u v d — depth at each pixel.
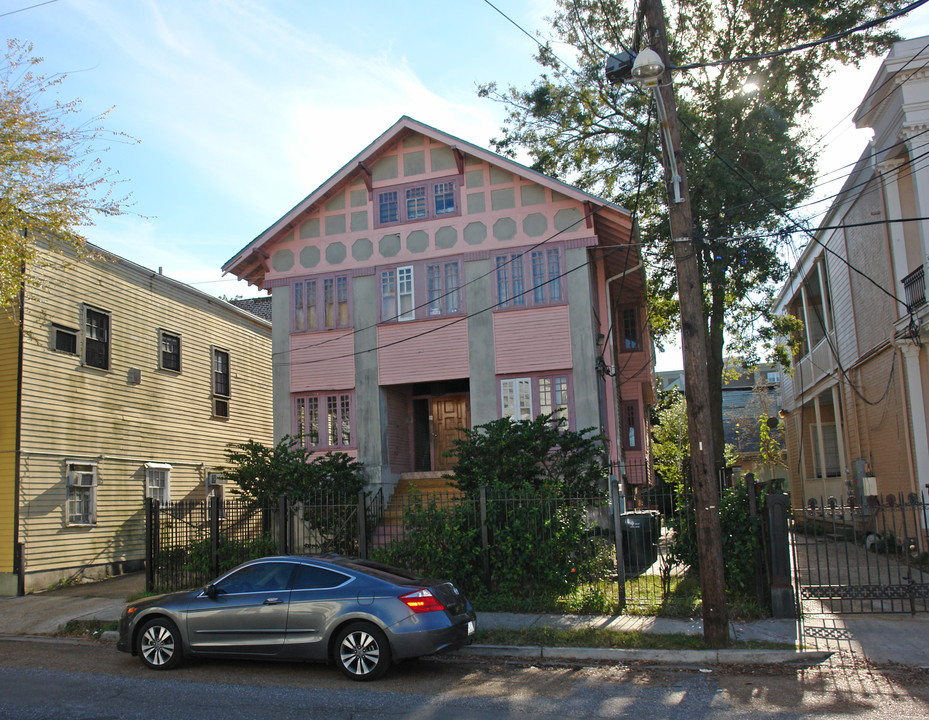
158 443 20.98
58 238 16.17
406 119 19.33
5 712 7.43
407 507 13.78
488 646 9.95
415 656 8.48
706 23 20.25
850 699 7.53
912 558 15.77
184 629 9.23
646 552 14.46
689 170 18.16
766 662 9.09
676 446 37.22
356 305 19.56
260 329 27.08
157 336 21.36
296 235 20.34
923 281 15.45
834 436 28.50
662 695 7.86
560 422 17.62
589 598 12.02
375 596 8.69
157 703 7.73
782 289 29.66
